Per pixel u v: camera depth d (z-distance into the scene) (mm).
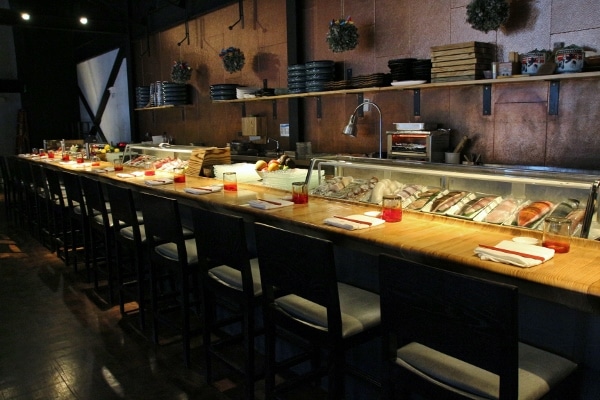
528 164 3996
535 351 1640
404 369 1589
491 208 2297
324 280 1770
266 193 3283
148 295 4055
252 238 3080
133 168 5203
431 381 1520
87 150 6641
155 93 8297
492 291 1262
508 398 1292
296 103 5945
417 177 2746
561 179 2119
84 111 13086
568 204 2105
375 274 2430
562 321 1754
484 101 4199
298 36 5797
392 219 2287
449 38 4387
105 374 2822
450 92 4438
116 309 3801
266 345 2174
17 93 11852
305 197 2809
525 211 2121
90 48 11867
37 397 2598
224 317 3381
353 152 5449
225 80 7262
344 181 3039
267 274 2016
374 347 2359
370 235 2057
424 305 1428
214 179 3986
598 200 1941
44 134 11609
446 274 1350
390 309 1539
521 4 3852
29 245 5789
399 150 4430
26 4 10453
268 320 2137
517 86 3982
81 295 4117
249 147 6418
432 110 4598
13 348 3154
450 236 2014
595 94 3553
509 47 3967
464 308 1329
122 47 10297
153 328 3217
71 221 4613
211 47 7438
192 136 8258
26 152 11531
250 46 6680
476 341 1323
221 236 2291
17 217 7383
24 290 4250
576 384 1651
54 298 4051
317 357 2504
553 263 1621
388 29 4871
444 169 2613
